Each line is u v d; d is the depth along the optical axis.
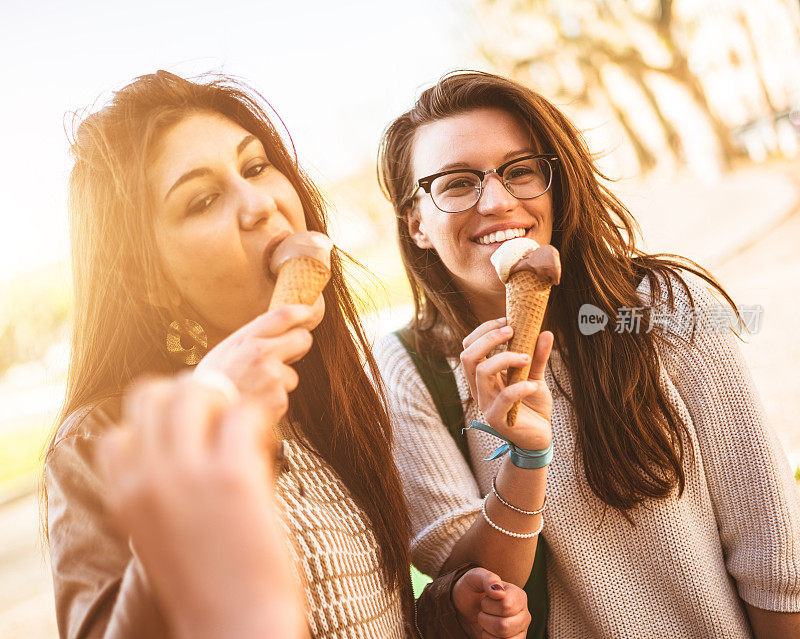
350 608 1.30
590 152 2.08
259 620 0.45
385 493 1.55
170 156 1.24
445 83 2.03
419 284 2.18
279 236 1.24
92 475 1.01
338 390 1.55
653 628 1.85
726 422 1.86
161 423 0.48
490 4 20.19
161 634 0.75
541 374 1.58
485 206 1.86
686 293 1.92
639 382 1.84
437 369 2.06
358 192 12.06
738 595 1.93
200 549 0.45
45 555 1.43
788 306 8.03
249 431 0.50
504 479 1.65
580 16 19.86
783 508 1.81
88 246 1.31
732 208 14.83
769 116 19.39
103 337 1.30
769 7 19.08
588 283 1.94
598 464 1.83
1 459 11.40
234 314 1.29
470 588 1.62
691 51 19.64
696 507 1.87
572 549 1.88
